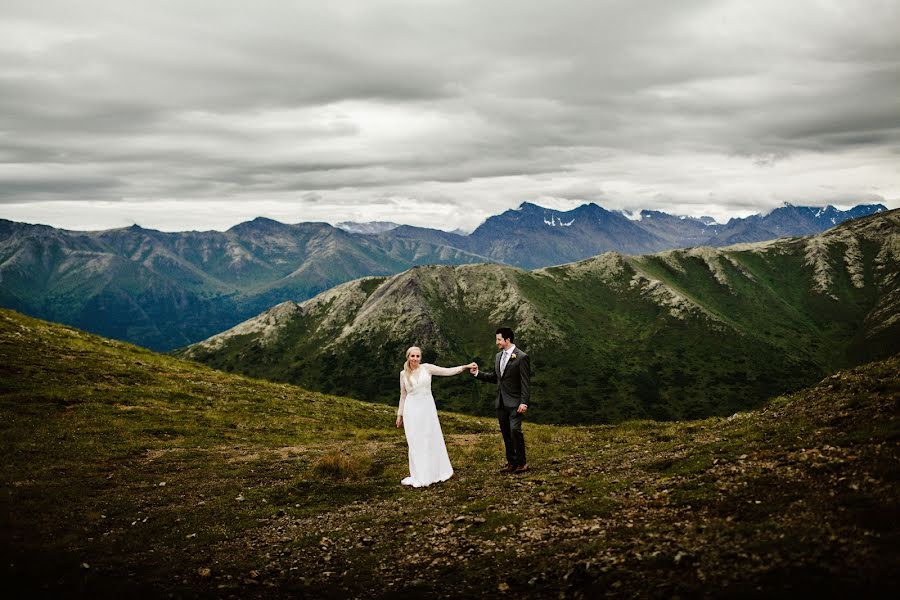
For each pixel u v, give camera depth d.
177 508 14.79
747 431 14.86
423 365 16.25
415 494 14.82
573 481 13.97
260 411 33.88
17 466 18.12
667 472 13.01
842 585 6.29
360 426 35.16
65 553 11.06
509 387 16.11
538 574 8.64
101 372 34.72
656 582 7.50
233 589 9.57
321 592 9.31
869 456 10.01
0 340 36.34
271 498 15.51
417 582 9.12
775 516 8.77
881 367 15.65
